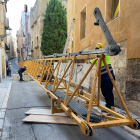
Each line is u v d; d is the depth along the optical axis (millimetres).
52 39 20047
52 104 3730
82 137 2766
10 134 2826
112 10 5156
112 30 4746
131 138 2746
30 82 11188
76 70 2984
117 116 2537
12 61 56156
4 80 12820
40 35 24453
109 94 3770
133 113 3854
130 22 3881
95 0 5891
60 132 2943
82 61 3070
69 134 2869
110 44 2061
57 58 3883
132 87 3891
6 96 6008
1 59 15234
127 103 4070
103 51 2148
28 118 3492
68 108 2719
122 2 4207
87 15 6699
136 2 3646
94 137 2781
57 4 20656
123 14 4164
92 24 6125
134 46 3748
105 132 3004
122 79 4281
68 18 11070
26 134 2836
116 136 2828
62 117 3633
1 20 16766
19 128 3092
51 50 19922
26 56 38281
